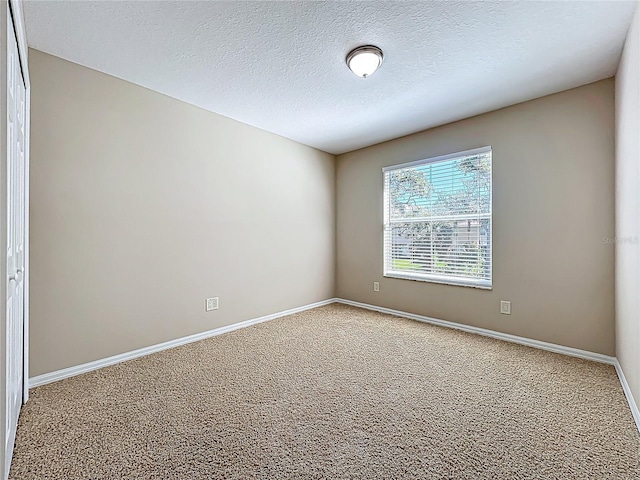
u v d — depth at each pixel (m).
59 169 2.15
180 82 2.51
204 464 1.35
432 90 2.62
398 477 1.28
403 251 3.88
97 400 1.88
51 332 2.12
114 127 2.42
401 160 3.85
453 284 3.36
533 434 1.56
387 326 3.42
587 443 1.49
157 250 2.69
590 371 2.28
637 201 1.68
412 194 3.77
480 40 1.96
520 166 2.87
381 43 1.99
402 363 2.45
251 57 2.16
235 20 1.78
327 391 2.00
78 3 1.64
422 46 2.02
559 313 2.67
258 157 3.56
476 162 3.19
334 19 1.77
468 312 3.25
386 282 4.03
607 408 1.79
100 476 1.29
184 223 2.88
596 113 2.46
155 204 2.67
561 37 1.92
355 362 2.46
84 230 2.26
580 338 2.56
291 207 3.97
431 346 2.81
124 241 2.48
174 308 2.81
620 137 2.14
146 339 2.62
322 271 4.42
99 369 2.32
